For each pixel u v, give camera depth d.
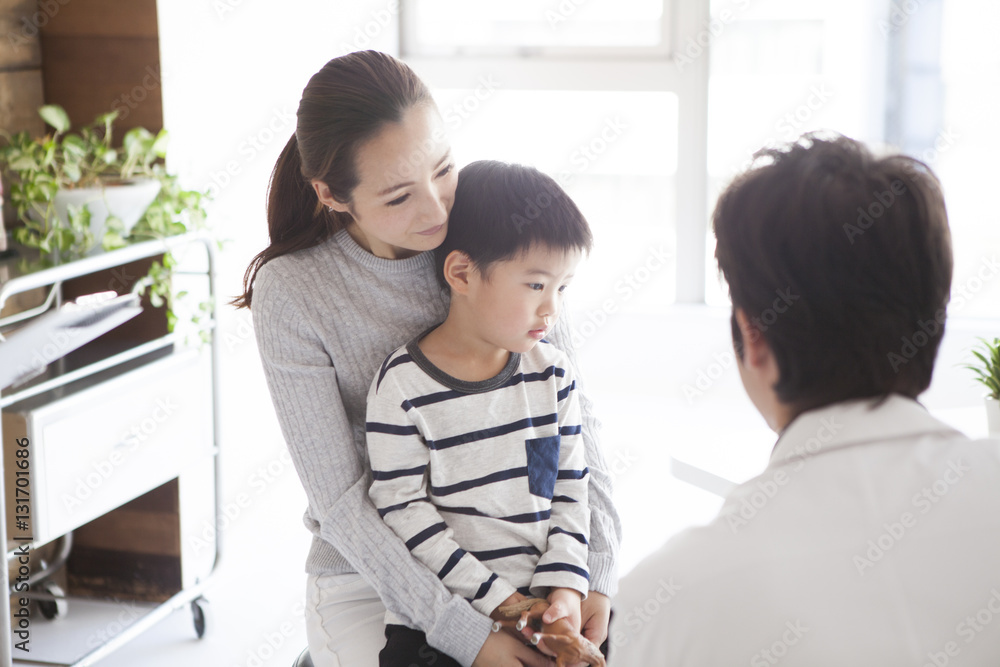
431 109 1.10
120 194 1.87
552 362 1.20
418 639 1.12
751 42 3.66
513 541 1.13
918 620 0.65
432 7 3.87
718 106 3.73
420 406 1.12
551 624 1.04
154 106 2.16
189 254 2.38
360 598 1.26
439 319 1.25
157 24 2.12
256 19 2.63
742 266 0.72
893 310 0.69
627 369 3.97
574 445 1.20
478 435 1.13
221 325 2.54
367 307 1.22
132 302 2.03
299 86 2.95
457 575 1.08
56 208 1.84
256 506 2.77
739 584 0.66
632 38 3.77
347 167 1.08
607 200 3.91
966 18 3.45
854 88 3.61
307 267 1.21
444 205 1.11
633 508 2.93
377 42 3.60
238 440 2.65
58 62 2.18
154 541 2.37
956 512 0.66
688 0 3.68
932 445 0.69
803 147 0.72
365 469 1.22
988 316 3.62
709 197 3.82
